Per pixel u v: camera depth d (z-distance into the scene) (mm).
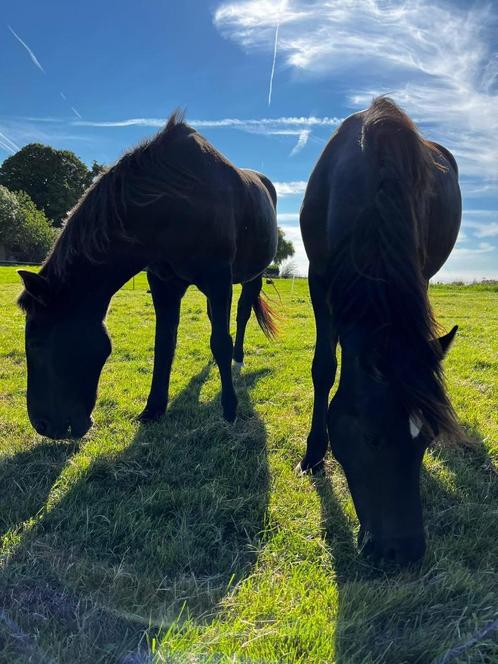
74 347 2650
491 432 3109
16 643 1377
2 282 14648
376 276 1678
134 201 2766
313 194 2770
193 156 3055
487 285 20016
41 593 1606
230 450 2818
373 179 1985
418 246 1915
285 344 6109
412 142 2027
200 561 1842
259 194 3967
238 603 1569
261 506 2215
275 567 1807
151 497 2254
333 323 1815
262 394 3961
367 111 2445
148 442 2953
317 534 2016
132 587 1634
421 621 1490
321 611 1516
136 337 6430
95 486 2408
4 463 2623
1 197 34625
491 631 1408
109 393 3949
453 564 1755
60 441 2949
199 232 3049
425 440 1576
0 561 1772
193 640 1359
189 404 3701
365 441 1622
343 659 1320
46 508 2189
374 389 1592
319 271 2721
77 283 2674
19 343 5676
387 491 1611
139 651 1332
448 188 3078
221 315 3250
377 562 1732
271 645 1362
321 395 2691
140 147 2900
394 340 1570
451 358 5285
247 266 4016
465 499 2305
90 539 1968
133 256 2895
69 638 1391
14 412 3459
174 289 3447
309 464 2652
